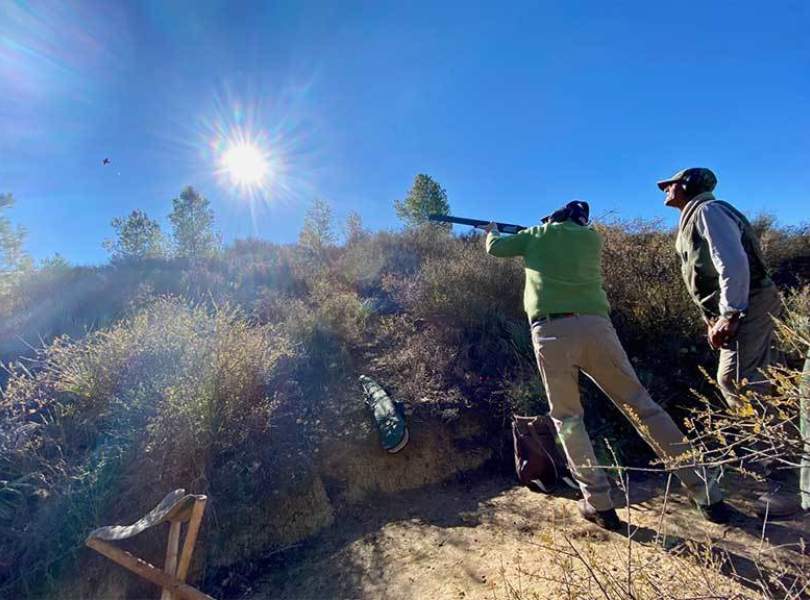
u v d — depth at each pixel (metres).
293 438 3.23
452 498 3.12
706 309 2.51
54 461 2.66
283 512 2.84
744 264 2.18
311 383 3.96
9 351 4.24
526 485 3.06
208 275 6.29
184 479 2.74
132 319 4.12
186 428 2.77
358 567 2.45
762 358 2.32
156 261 7.59
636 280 4.39
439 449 3.51
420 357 4.26
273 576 2.50
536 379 3.71
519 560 2.23
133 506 2.59
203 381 3.01
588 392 3.46
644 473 3.00
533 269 2.65
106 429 2.92
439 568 2.31
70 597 2.29
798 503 2.17
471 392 3.89
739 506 2.35
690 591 1.53
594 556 1.69
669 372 3.70
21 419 2.85
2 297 5.55
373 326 5.12
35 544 2.35
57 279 6.33
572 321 2.46
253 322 4.89
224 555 2.59
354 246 7.56
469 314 4.64
